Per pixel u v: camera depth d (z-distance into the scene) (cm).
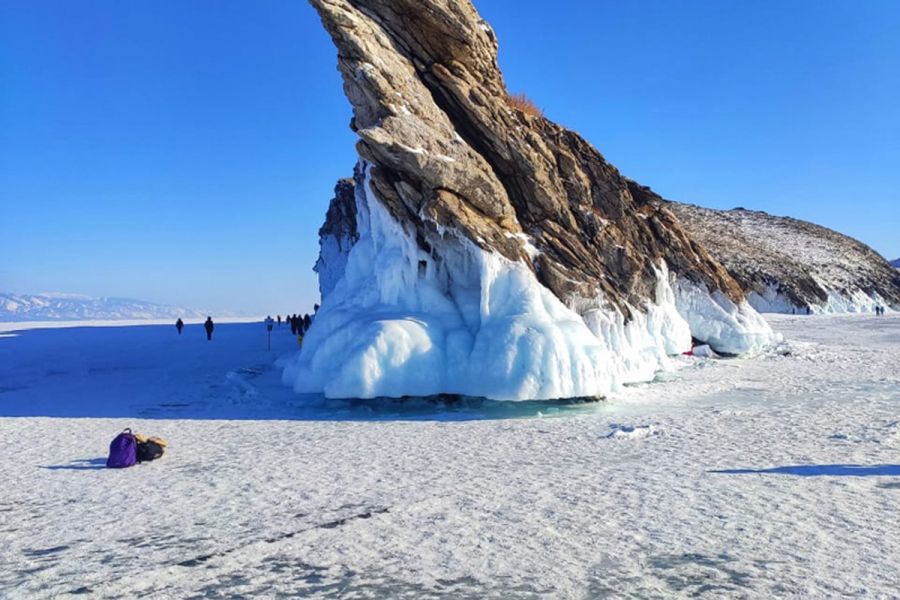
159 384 2469
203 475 1162
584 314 2125
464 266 2047
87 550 802
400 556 756
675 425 1507
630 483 1031
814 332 4741
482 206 2030
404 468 1171
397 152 1892
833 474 1052
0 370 3006
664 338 2822
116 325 7469
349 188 4509
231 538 830
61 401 2094
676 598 629
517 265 1970
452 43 2173
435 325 1909
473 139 2192
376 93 1925
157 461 1280
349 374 1794
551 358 1744
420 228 2027
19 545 825
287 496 1009
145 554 784
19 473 1202
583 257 2253
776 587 648
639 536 798
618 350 2175
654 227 3128
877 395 1922
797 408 1714
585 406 1814
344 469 1174
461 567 720
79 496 1045
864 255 11006
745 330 3080
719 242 9194
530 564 723
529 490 1006
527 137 2309
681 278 3153
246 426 1641
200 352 3700
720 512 877
